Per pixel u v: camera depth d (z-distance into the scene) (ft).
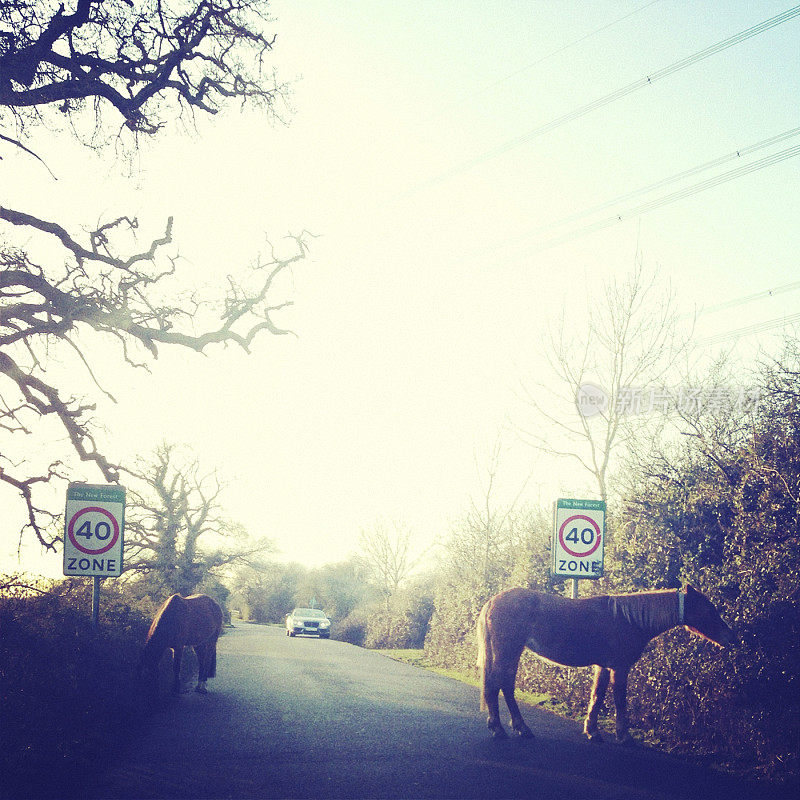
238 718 38.52
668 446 45.06
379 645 137.08
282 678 58.70
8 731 27.14
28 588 34.19
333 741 32.71
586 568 44.11
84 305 48.21
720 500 37.63
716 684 33.47
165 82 50.29
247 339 56.03
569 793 25.00
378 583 198.18
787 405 34.96
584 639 34.24
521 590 35.78
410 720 38.83
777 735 29.84
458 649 79.20
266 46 51.98
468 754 30.68
